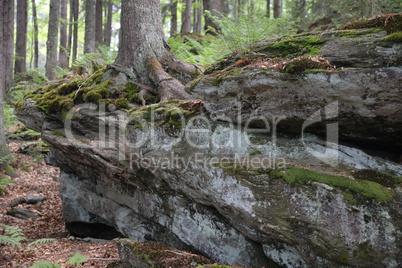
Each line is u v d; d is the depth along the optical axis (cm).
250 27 399
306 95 315
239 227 351
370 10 589
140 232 484
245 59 381
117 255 463
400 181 273
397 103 277
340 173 293
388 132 310
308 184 286
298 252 301
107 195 550
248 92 348
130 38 575
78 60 823
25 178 926
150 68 558
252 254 353
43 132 587
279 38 383
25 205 750
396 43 272
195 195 378
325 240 272
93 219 613
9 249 493
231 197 329
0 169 898
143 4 577
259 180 314
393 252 251
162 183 424
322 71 293
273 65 334
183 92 508
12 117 1213
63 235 631
